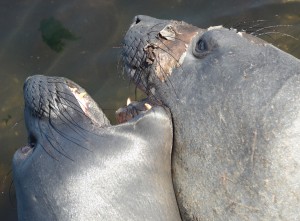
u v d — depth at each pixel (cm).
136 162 597
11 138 1023
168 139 614
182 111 618
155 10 1148
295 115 573
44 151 613
